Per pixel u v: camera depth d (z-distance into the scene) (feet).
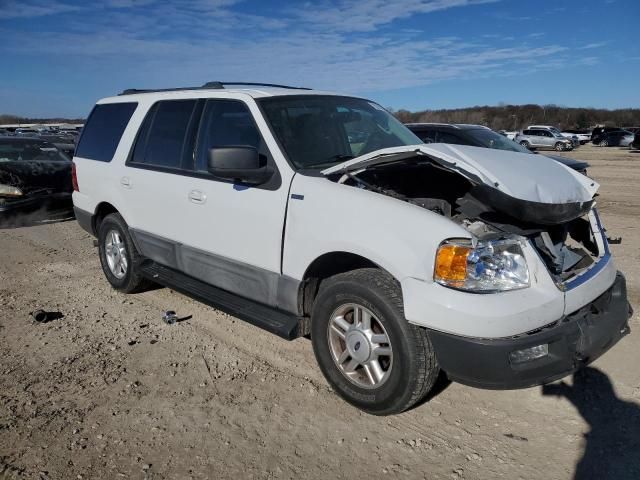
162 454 9.92
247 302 13.38
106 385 12.29
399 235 10.01
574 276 10.72
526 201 9.84
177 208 14.83
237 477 9.33
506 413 11.07
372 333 10.75
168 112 15.85
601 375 12.34
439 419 10.91
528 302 9.41
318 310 11.52
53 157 33.42
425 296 9.54
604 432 10.34
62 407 11.37
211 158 11.64
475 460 9.68
